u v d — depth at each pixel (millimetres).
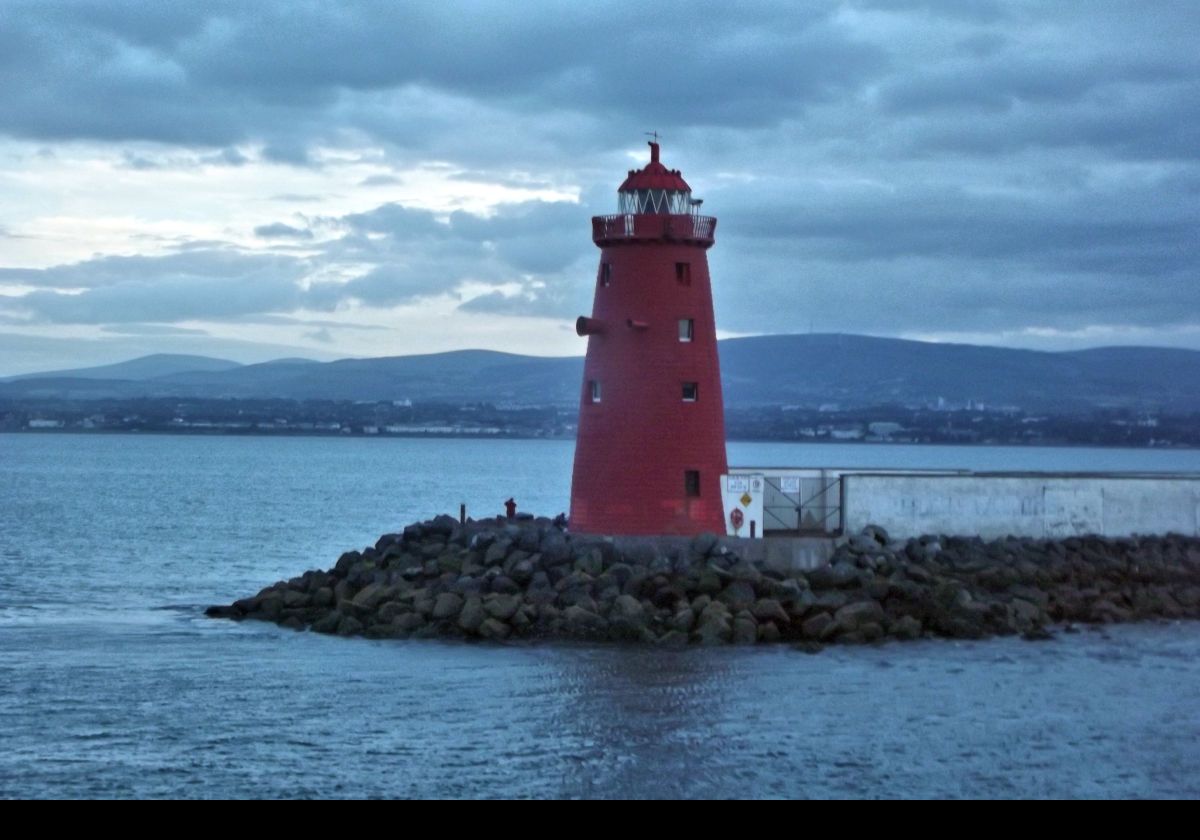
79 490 162000
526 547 57438
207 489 168875
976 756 40125
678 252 59688
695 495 58781
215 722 43062
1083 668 49688
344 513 131625
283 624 57906
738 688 46625
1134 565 61656
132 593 71688
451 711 44031
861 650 51906
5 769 38781
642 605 53531
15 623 59781
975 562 58594
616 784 37688
